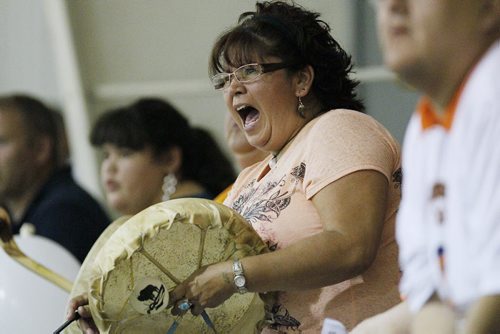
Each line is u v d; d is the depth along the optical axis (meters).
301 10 5.89
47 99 14.23
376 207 5.16
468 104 3.58
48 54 14.25
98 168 13.95
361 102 6.12
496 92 3.50
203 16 13.45
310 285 5.05
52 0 13.77
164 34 13.64
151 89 13.70
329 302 5.38
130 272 5.18
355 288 5.38
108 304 5.20
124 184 8.98
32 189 10.22
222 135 13.37
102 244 5.87
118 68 13.88
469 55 3.68
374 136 5.40
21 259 7.16
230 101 5.84
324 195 5.22
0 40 14.51
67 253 8.09
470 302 3.58
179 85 13.57
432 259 3.77
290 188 5.47
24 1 14.28
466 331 3.56
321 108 5.86
